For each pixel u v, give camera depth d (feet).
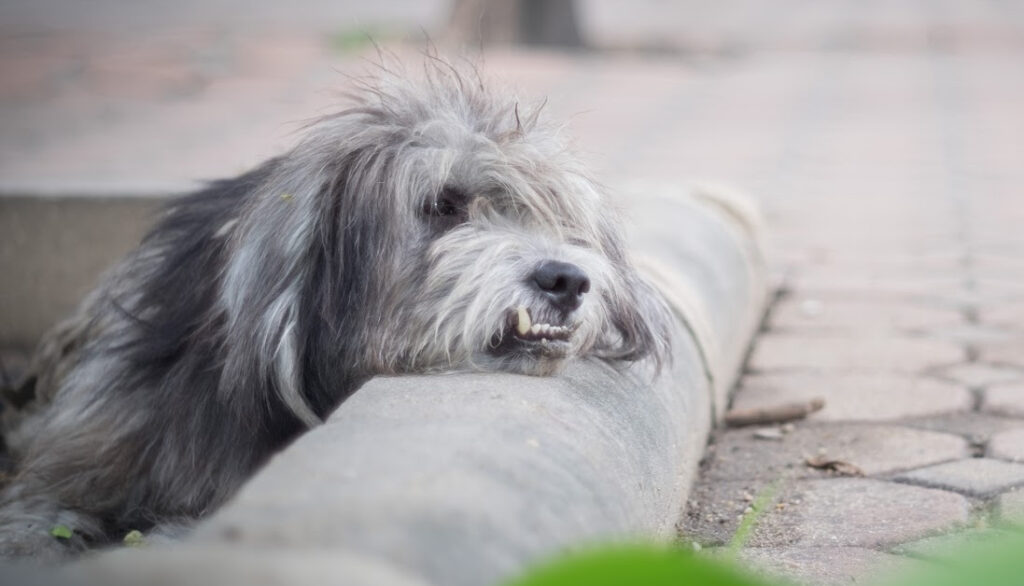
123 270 22.67
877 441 23.22
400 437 12.91
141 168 53.36
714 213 31.32
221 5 128.57
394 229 18.43
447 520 10.55
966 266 37.27
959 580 8.66
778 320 32.53
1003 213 44.57
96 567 9.32
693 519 19.85
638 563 8.38
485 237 18.48
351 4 127.85
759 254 32.63
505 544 10.71
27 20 112.88
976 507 19.89
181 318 19.77
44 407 24.93
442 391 15.65
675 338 22.30
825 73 87.10
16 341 32.01
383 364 18.28
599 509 12.83
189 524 18.53
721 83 82.69
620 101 73.87
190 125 65.77
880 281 35.96
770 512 20.01
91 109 71.61
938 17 120.06
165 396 19.47
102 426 20.20
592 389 17.44
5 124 67.15
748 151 58.85
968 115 68.44
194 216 21.52
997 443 22.70
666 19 121.90
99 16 117.29
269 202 18.80
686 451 19.90
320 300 18.45
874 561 17.63
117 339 20.97
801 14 126.31
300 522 10.36
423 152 18.80
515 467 12.34
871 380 26.99
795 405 24.71
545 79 79.82
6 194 31.45
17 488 21.11
